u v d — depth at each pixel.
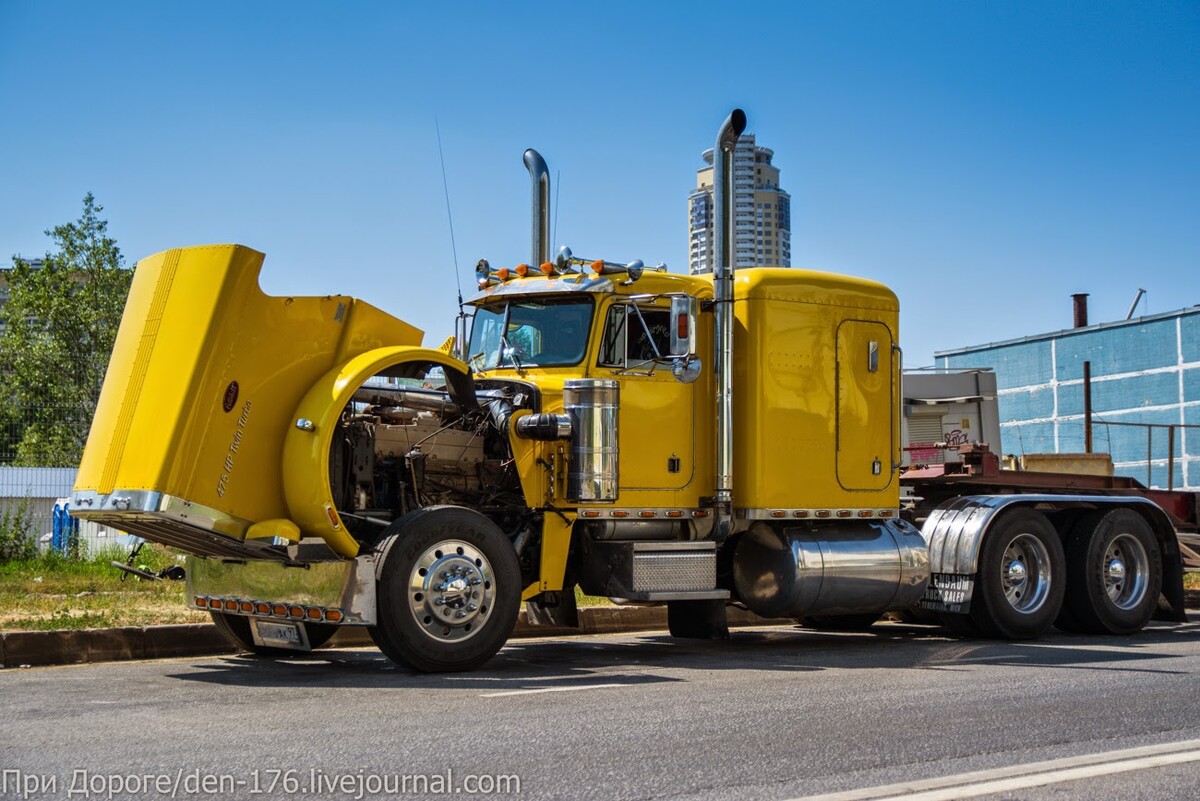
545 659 9.43
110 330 46.81
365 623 8.05
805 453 10.39
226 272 8.13
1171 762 5.38
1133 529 12.05
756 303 10.30
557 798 4.68
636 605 12.67
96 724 6.19
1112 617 11.78
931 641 11.23
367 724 6.17
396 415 8.95
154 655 9.88
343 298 8.70
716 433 10.05
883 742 5.77
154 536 8.77
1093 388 35.09
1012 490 12.22
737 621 13.60
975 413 18.92
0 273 47.88
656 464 9.82
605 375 9.65
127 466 8.02
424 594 8.18
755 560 10.38
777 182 124.69
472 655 8.34
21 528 17.67
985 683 7.88
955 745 5.73
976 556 10.96
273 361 8.37
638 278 9.84
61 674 8.44
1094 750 5.66
